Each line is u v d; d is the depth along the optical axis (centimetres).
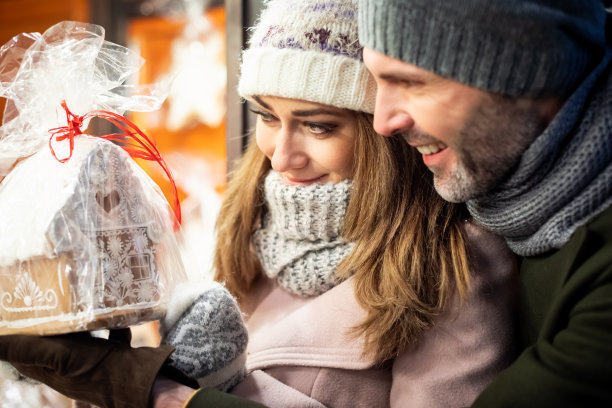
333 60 90
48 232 73
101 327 74
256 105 100
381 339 91
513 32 69
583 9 73
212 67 185
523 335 89
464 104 74
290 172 99
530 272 85
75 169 77
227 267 116
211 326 85
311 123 95
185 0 173
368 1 76
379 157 95
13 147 85
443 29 70
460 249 92
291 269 104
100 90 86
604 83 74
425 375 90
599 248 72
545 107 75
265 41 93
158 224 83
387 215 96
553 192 76
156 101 91
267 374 96
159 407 76
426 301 93
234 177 121
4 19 183
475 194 81
